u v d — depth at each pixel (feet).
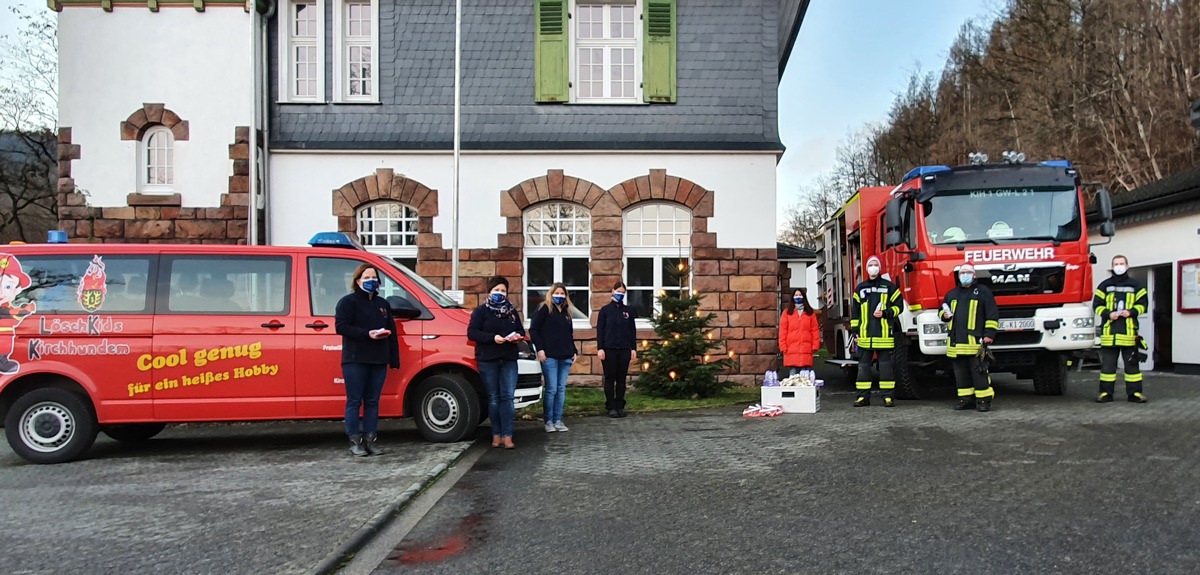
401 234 50.90
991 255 38.83
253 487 23.18
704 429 33.58
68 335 28.73
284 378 29.30
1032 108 128.57
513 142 50.16
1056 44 125.18
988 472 23.41
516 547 17.52
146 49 49.24
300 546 17.33
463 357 30.19
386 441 31.35
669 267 47.11
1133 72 109.19
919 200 39.99
